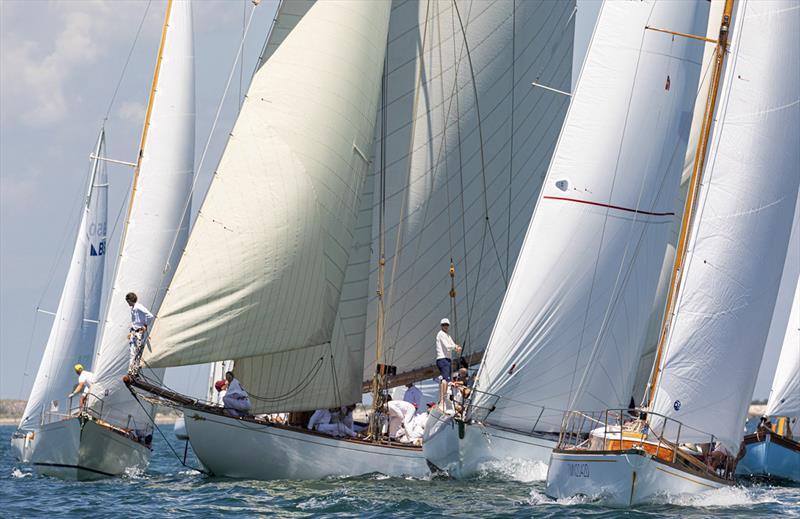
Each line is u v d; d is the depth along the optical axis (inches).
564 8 4256.9
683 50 3422.7
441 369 3668.8
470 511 2795.3
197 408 3410.4
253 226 3388.3
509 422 3457.2
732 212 2952.8
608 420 3400.6
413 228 3998.5
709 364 2935.5
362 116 3609.7
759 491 3516.2
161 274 4205.2
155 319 3363.7
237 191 3405.5
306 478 3481.8
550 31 4224.9
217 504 2942.9
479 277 4128.9
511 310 3452.3
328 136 3516.2
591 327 3412.9
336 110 3535.9
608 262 3408.0
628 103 3412.9
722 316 2940.5
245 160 3432.6
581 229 3408.0
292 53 3535.9
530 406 3444.9
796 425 4377.5
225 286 3358.8
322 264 3491.6
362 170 3627.0
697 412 2945.4
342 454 3518.7
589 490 2842.0
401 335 3991.1
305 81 3513.8
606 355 3417.8
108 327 4069.9
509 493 3154.5
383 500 2989.7
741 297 2952.8
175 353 3321.9
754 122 2972.4
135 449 3939.5
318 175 3484.3
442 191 4037.9
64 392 4439.0
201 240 3371.1
